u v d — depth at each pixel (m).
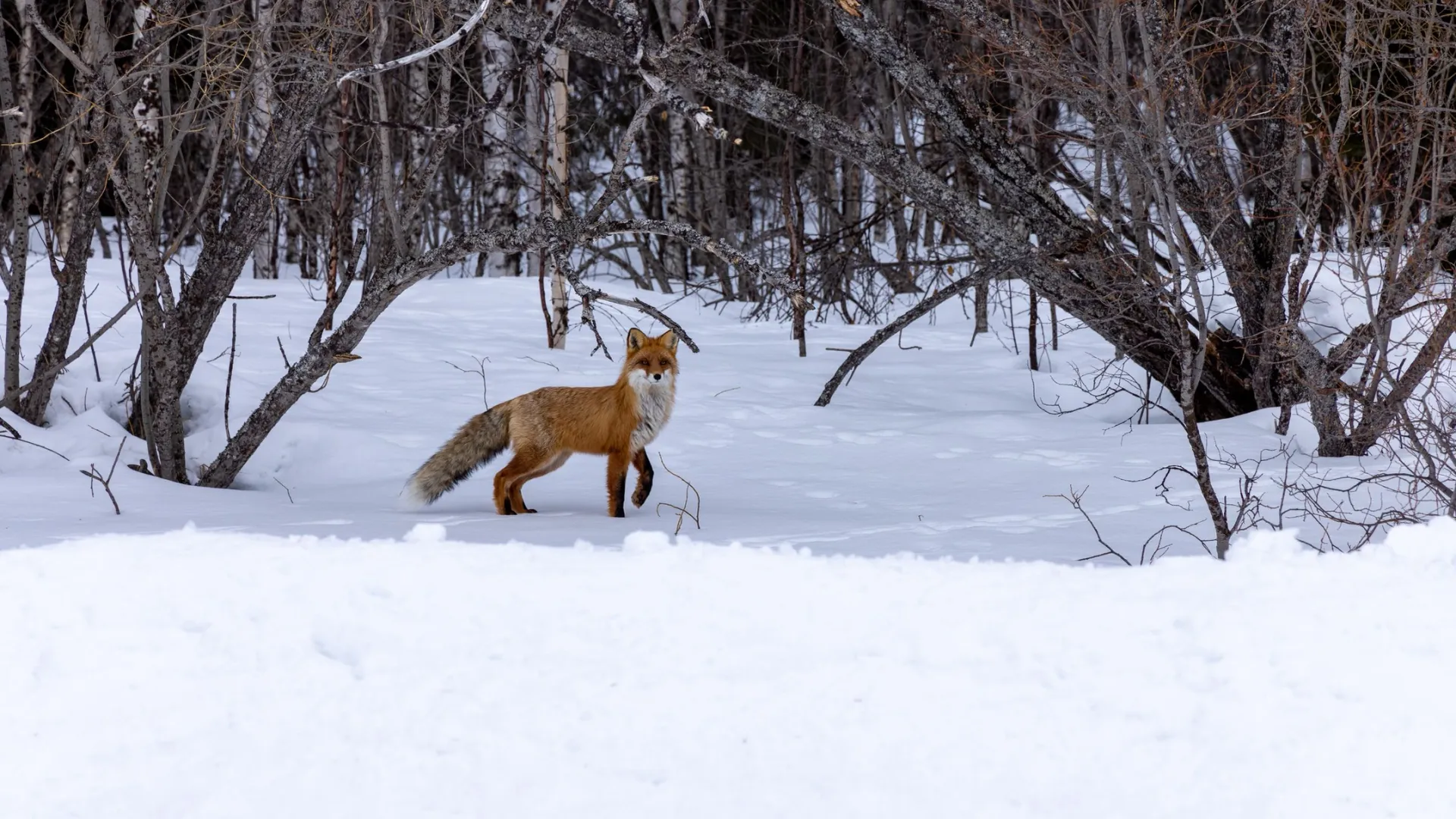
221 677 4.58
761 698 4.32
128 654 4.79
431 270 10.84
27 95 22.08
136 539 7.24
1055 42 15.02
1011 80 16.17
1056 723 4.08
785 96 14.21
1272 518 9.86
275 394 11.99
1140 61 16.69
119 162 12.10
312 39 12.66
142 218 11.65
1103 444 13.81
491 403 16.17
